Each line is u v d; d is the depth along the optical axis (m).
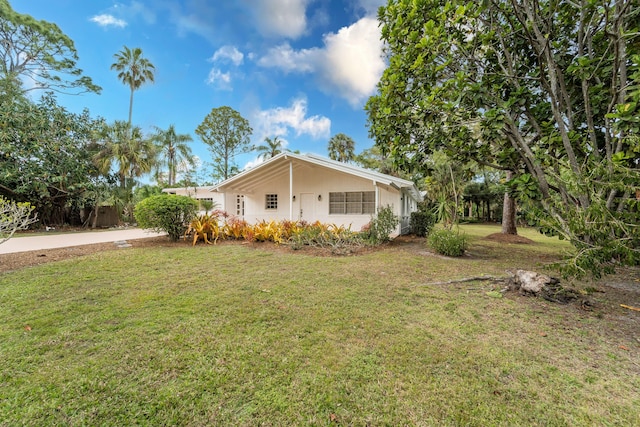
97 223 16.31
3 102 12.84
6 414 1.76
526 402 1.92
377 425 1.73
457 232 7.90
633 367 2.32
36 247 8.02
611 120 3.94
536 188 4.14
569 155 3.94
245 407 1.86
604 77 4.17
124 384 2.06
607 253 3.17
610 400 1.95
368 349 2.58
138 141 17.75
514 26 4.62
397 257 6.98
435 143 5.16
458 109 4.72
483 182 22.92
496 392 2.02
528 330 2.98
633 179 3.14
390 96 5.07
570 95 4.55
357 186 12.24
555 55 4.63
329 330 2.96
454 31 4.69
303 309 3.53
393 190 11.62
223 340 2.71
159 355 2.44
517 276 4.28
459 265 6.09
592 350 2.59
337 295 4.07
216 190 12.74
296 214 13.16
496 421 1.76
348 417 1.78
